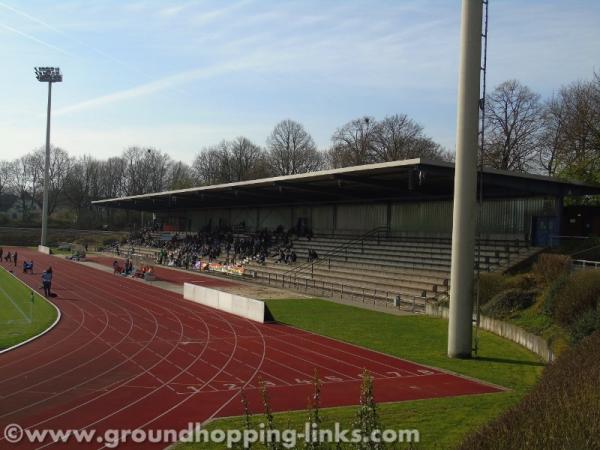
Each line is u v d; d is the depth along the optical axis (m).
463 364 19.64
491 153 54.81
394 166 30.77
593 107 41.47
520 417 7.02
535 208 35.78
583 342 12.38
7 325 26.55
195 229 82.25
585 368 9.28
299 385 16.91
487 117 55.56
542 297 24.73
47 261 69.88
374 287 39.75
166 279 50.59
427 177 33.59
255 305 29.28
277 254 55.50
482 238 38.66
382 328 26.94
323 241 53.78
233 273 53.66
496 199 38.16
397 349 22.22
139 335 24.83
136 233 95.06
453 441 11.57
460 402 14.88
